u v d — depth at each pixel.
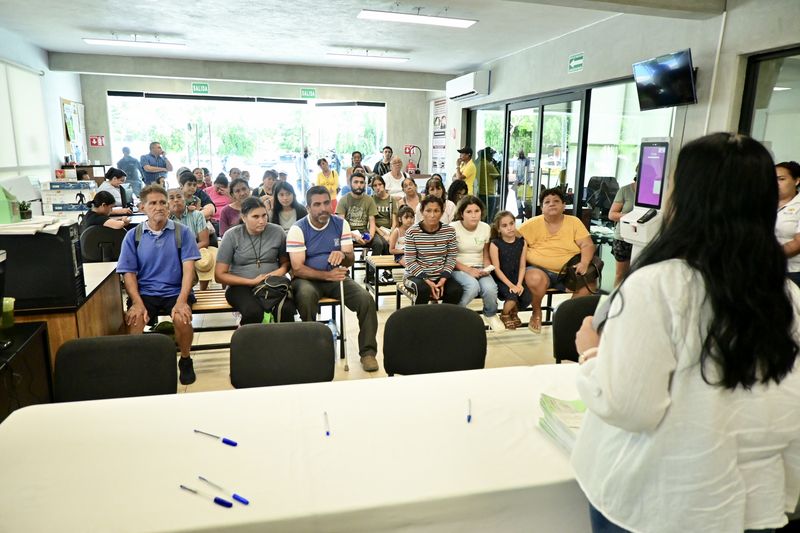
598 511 1.06
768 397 0.91
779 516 0.95
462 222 4.12
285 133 10.94
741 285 0.85
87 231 4.08
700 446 0.90
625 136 5.20
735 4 3.76
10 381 2.08
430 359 2.28
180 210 4.30
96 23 5.88
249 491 1.20
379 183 6.29
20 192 4.59
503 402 1.64
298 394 1.67
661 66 4.23
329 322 3.91
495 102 7.59
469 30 5.84
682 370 0.90
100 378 1.88
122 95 9.57
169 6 5.19
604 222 5.60
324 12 5.33
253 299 3.43
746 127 3.88
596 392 0.93
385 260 4.62
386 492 1.20
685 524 0.93
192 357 3.69
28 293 2.55
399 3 4.95
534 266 4.09
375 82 8.91
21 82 6.50
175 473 1.27
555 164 6.38
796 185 3.23
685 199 0.91
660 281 0.90
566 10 4.93
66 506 1.15
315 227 3.68
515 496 1.24
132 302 3.38
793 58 3.57
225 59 8.10
